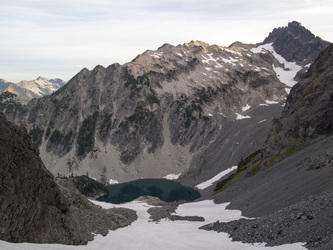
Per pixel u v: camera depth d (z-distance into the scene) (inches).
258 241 1836.9
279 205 2472.9
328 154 2839.6
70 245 1852.9
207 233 2493.8
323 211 1733.5
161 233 2623.0
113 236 2356.1
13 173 1652.3
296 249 1494.8
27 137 1820.9
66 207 2014.0
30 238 1686.8
